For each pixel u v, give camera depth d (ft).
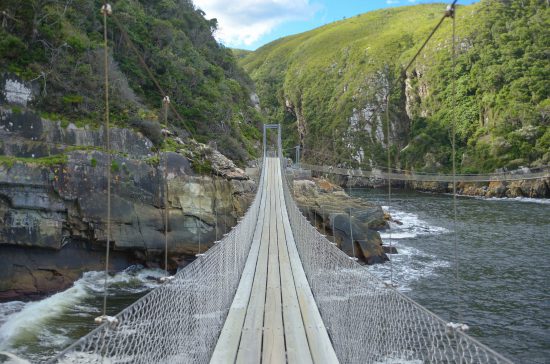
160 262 57.11
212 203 61.87
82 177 52.54
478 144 217.97
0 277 47.37
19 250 49.03
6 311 41.42
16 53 59.21
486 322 42.73
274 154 169.07
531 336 39.42
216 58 160.56
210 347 18.57
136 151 62.34
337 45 438.40
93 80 67.46
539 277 58.13
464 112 241.96
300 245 39.73
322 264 23.93
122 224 54.24
